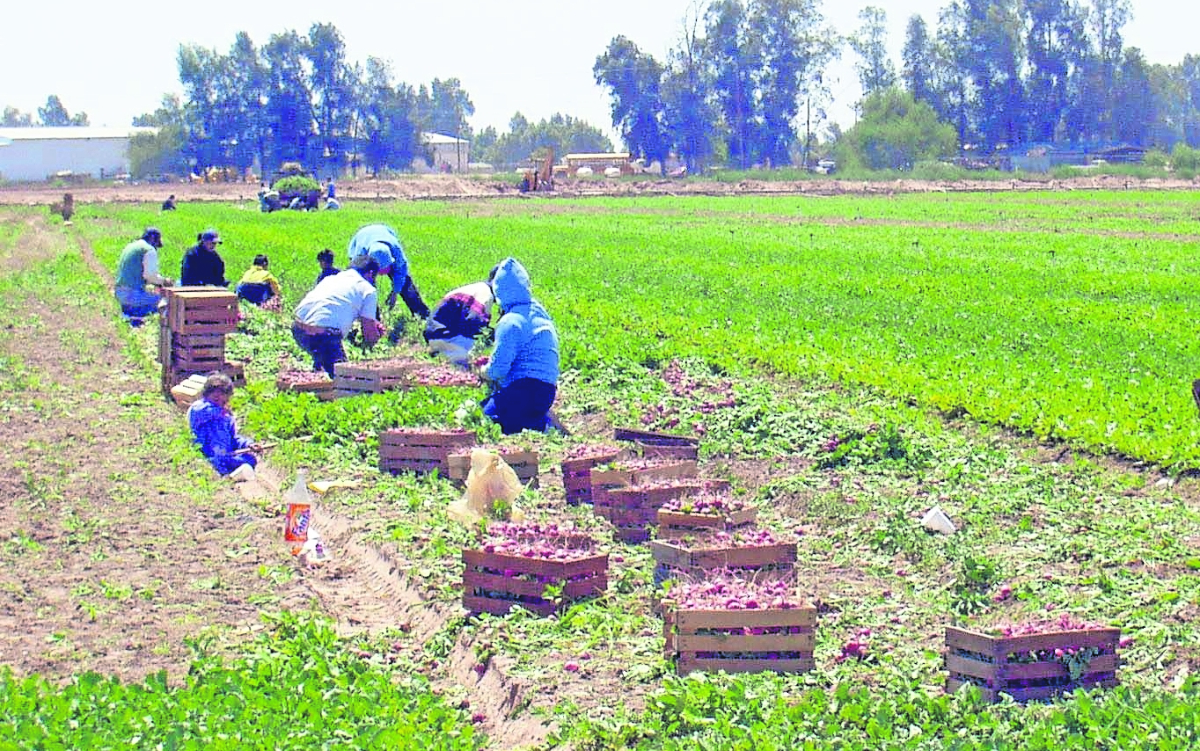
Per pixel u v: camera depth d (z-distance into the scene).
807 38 166.12
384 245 26.89
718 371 24.08
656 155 174.88
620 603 11.94
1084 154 161.12
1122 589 12.22
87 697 9.21
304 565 13.22
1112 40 178.00
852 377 22.38
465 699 10.27
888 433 17.33
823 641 11.15
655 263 44.88
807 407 20.42
